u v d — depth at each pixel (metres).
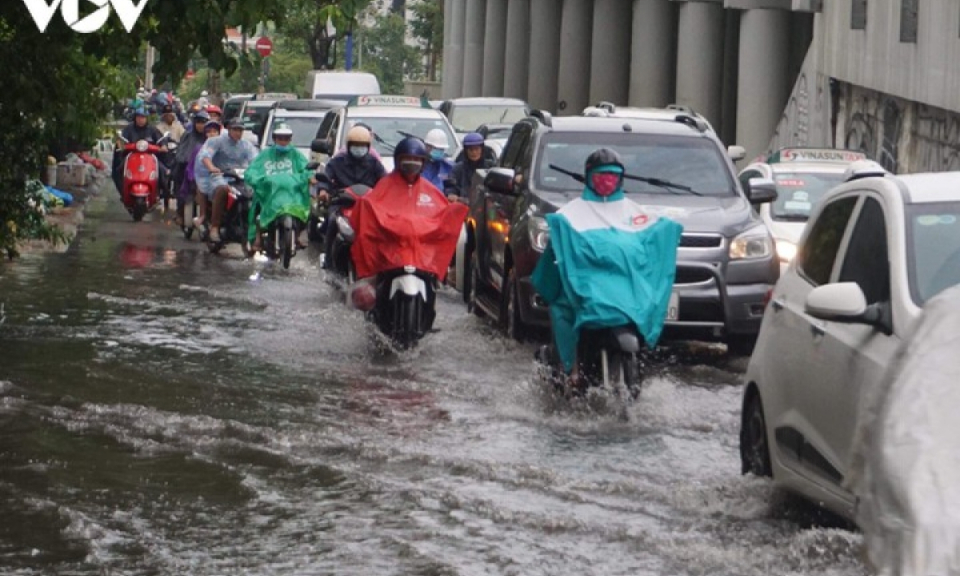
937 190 10.16
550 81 71.75
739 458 12.77
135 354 16.70
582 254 14.55
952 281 9.45
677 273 17.77
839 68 42.12
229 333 18.34
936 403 6.05
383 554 9.79
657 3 58.72
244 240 27.91
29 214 22.27
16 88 17.12
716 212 18.22
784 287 11.36
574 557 9.84
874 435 6.16
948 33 31.16
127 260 26.03
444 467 12.13
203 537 10.08
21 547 9.70
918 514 5.58
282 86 99.06
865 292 9.95
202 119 31.62
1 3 16.02
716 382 16.83
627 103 64.44
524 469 11.90
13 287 21.50
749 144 49.97
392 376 16.14
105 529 10.14
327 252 21.80
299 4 16.36
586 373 14.71
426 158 17.86
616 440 13.40
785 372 10.71
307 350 17.41
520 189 19.23
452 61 86.00
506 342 18.72
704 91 54.31
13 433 12.66
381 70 120.88
